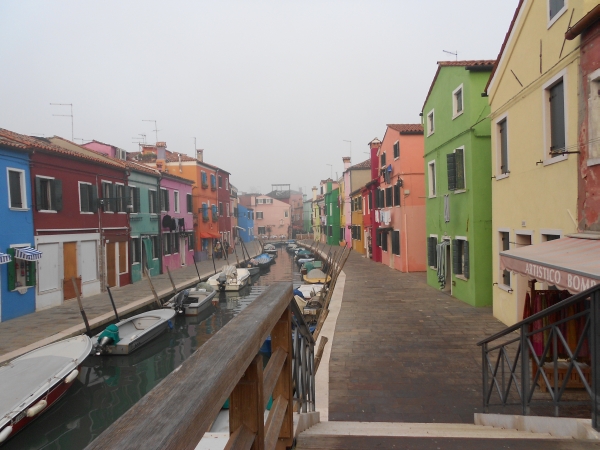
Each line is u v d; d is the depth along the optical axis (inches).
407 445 119.7
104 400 401.4
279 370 85.7
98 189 796.0
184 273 1088.2
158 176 1065.5
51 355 386.0
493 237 452.4
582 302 207.6
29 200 621.3
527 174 369.4
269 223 3240.7
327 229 2224.4
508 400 241.0
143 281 944.3
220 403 42.3
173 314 619.2
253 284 1159.0
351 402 252.8
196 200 1428.4
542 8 337.4
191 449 34.5
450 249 610.5
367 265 1099.3
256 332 60.6
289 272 1435.8
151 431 31.9
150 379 450.9
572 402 131.9
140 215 967.0
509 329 167.2
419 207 898.1
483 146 511.2
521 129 379.9
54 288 663.1
